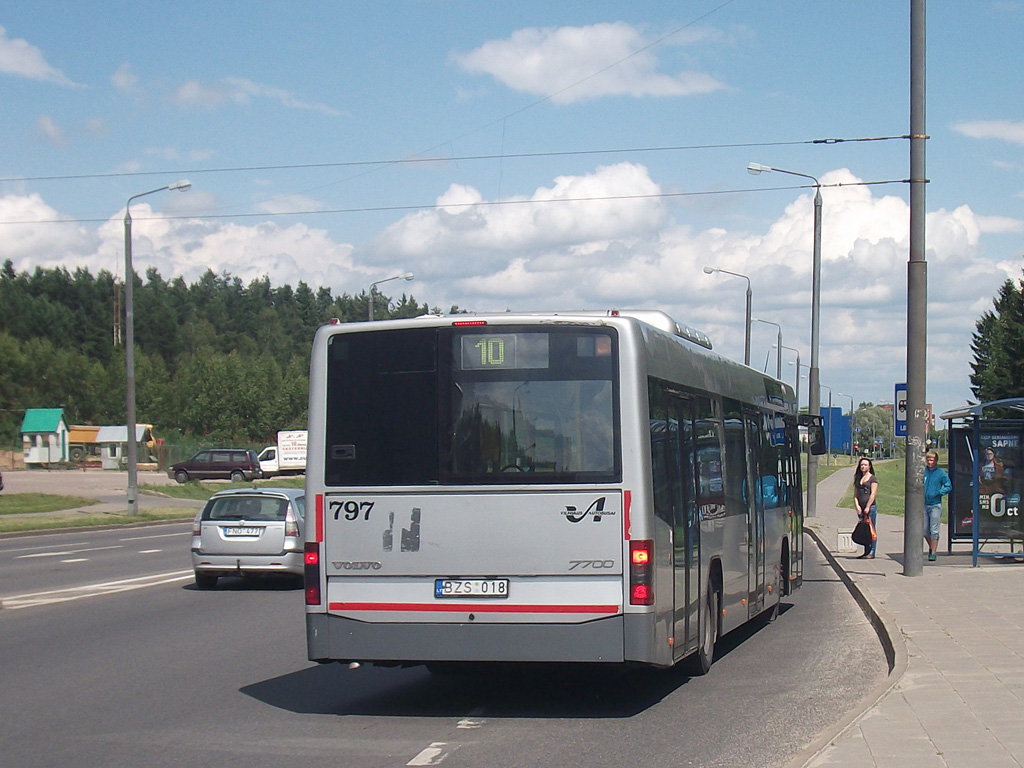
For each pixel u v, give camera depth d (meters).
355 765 7.23
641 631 8.43
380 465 8.86
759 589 13.73
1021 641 11.38
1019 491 20.05
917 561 18.31
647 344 8.98
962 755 6.78
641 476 8.53
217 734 8.23
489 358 8.81
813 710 8.96
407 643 8.70
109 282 158.00
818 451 18.03
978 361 119.56
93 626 14.34
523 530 8.60
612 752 7.54
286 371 126.25
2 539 32.62
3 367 120.31
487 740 7.97
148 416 116.06
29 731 8.34
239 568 18.59
